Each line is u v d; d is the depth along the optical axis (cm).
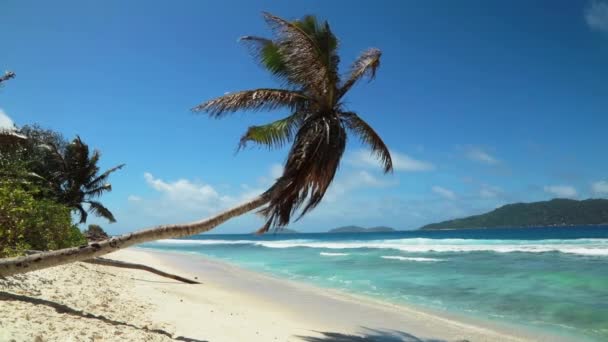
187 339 710
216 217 835
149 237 785
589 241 4300
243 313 1102
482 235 9500
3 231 1018
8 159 1378
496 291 1537
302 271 2302
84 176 3019
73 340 518
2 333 467
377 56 1004
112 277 1382
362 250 4000
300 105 976
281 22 911
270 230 909
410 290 1597
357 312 1212
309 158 877
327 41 975
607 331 995
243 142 948
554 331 1005
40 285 855
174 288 1448
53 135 2953
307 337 903
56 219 1427
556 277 1822
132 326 704
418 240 6234
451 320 1121
